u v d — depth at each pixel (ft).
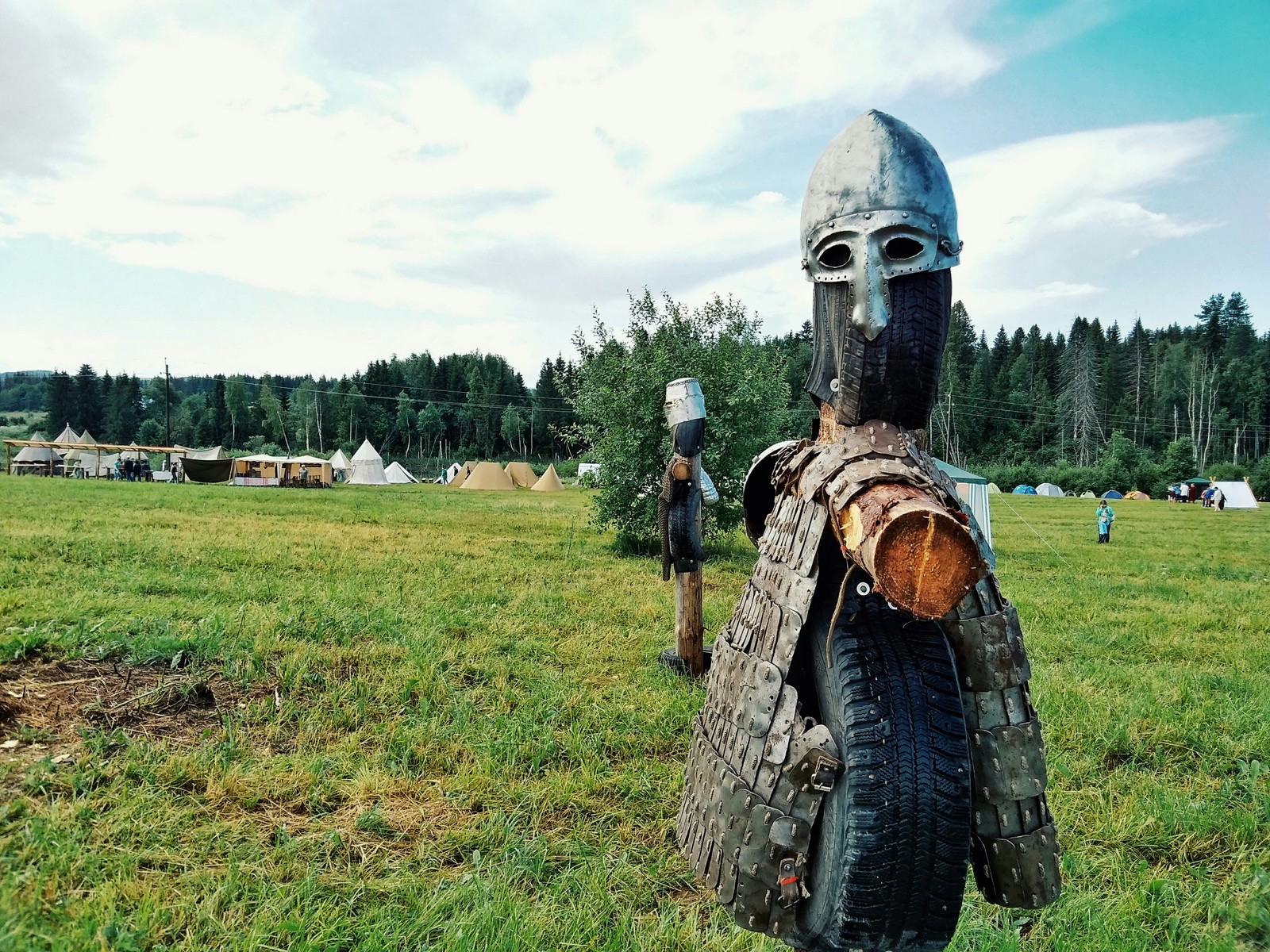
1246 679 23.72
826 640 6.45
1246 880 12.01
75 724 14.56
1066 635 29.45
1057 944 10.13
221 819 12.15
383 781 13.58
